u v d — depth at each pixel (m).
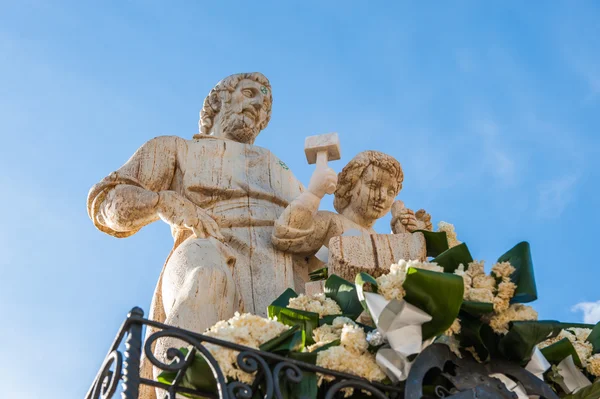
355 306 4.59
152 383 3.91
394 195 6.02
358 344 4.15
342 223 5.79
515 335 4.20
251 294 5.52
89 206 5.86
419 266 4.22
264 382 3.98
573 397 4.44
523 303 4.32
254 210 5.94
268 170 6.25
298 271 5.79
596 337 4.67
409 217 5.79
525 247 4.45
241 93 6.59
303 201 5.64
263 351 3.96
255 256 5.68
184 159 6.11
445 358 4.16
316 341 4.39
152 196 5.67
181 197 5.70
